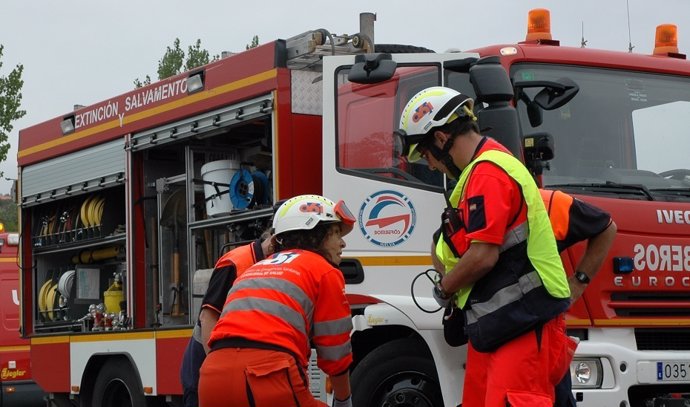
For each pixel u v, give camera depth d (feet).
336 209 16.57
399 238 22.31
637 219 22.43
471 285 15.62
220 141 28.37
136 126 30.60
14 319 46.70
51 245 36.14
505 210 15.15
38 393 46.68
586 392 21.38
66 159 34.47
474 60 21.93
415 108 16.28
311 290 15.83
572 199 17.42
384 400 22.82
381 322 22.09
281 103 24.71
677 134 23.93
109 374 31.48
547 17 24.20
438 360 21.77
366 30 25.09
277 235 16.56
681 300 22.75
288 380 15.44
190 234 28.76
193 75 27.99
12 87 87.25
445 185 21.97
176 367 28.43
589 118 23.12
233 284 16.90
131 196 30.94
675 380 22.04
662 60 24.40
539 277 15.33
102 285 34.01
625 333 22.15
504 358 15.34
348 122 22.95
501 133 19.88
